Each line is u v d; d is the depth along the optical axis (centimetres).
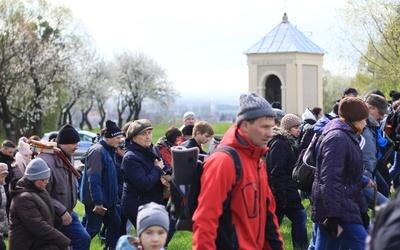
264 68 4341
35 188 765
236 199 503
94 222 949
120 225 980
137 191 863
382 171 1028
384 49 2738
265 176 530
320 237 670
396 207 321
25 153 1135
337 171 634
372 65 2816
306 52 4275
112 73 6338
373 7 2709
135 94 6944
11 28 4722
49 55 4981
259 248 519
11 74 4741
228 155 500
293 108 4234
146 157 867
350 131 651
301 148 1048
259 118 508
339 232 644
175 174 514
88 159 941
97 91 6156
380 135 901
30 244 761
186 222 512
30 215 749
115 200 962
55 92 5241
